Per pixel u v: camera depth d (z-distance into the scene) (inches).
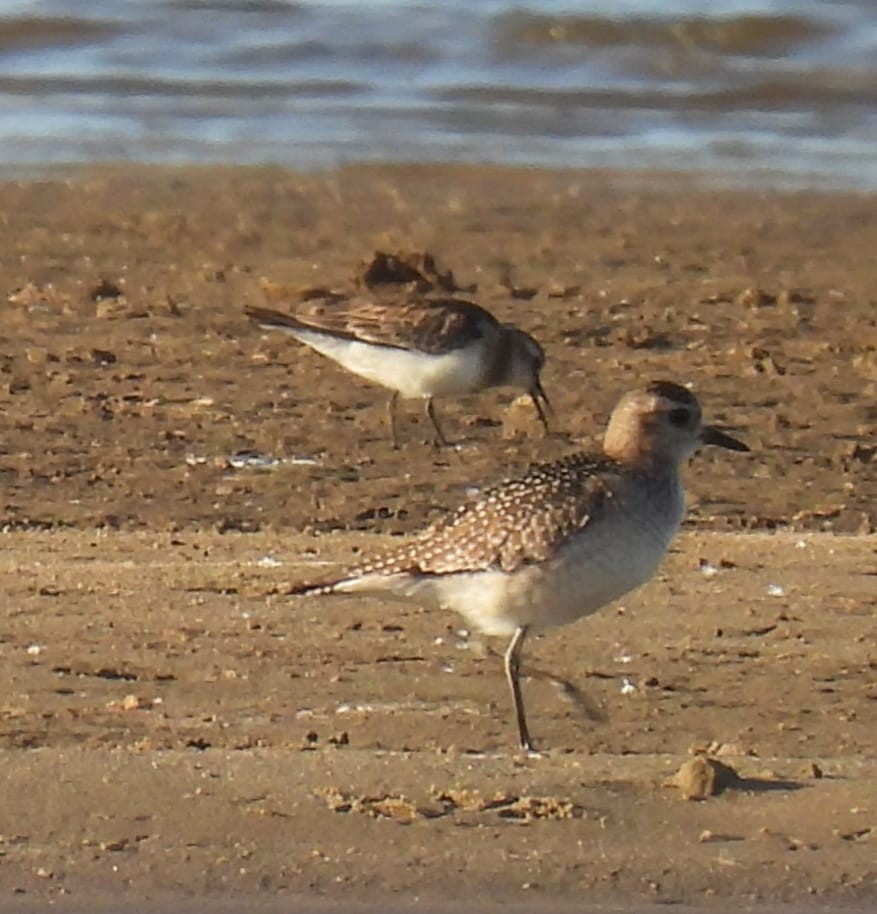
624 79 1229.7
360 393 703.7
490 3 1338.6
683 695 441.4
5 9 1314.0
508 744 410.3
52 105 1155.9
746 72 1238.9
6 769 377.4
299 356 738.8
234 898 339.0
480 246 906.1
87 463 617.6
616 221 953.5
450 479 619.5
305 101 1182.9
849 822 365.4
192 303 800.3
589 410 690.8
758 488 609.6
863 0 1365.7
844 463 634.8
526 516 394.0
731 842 358.3
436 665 454.6
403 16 1326.3
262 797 369.1
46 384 692.7
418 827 360.2
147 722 415.5
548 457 643.5
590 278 855.1
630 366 737.6
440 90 1208.2
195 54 1263.5
